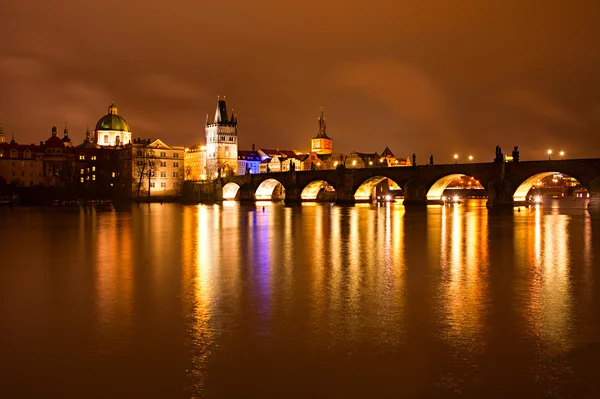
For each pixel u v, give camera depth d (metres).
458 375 22.66
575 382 21.97
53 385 21.97
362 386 21.75
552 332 27.75
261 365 23.78
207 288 38.41
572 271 44.53
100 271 45.62
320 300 34.66
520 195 156.88
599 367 23.31
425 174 174.75
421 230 83.44
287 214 132.88
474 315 30.92
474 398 20.77
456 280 40.88
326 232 80.62
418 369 23.25
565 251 56.97
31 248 61.66
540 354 24.80
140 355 25.02
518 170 150.00
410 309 32.31
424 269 45.81
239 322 29.84
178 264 49.22
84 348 25.92
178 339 27.09
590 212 132.75
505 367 23.41
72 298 35.62
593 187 134.25
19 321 30.34
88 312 32.09
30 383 22.14
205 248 61.03
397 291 37.09
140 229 87.69
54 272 45.25
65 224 99.69
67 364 24.02
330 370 23.22
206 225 96.06
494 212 137.25
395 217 117.81
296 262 50.06
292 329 28.52
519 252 56.34
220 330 28.47
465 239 69.44
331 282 40.31
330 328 28.66
